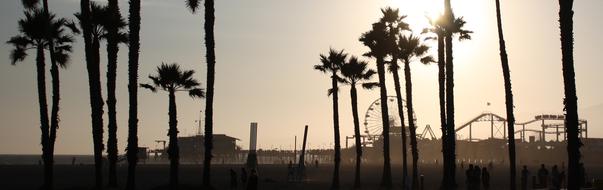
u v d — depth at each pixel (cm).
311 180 7306
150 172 9450
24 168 10256
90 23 4047
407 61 5706
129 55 3681
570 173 2697
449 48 4531
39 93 4066
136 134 3703
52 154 4103
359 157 5709
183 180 7069
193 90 4759
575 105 2711
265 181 6894
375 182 6975
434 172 10475
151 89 4703
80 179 6944
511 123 4300
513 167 4256
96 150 4019
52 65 4144
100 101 4053
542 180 4650
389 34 5775
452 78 4525
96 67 4097
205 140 4088
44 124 4066
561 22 2747
